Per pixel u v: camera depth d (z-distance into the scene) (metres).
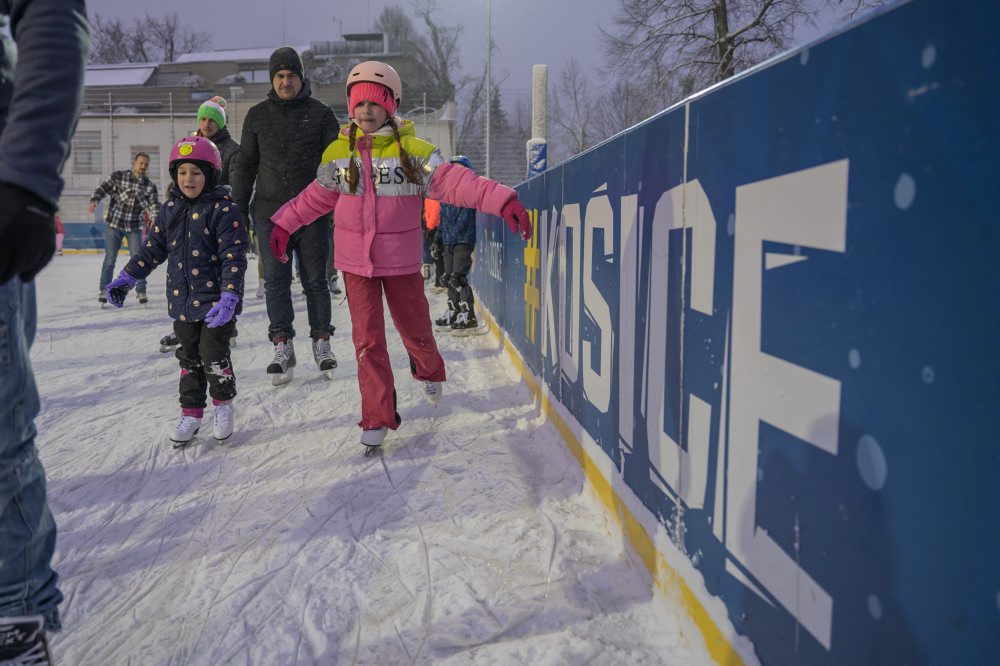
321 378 5.09
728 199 1.59
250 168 4.79
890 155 1.02
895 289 1.02
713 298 1.68
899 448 1.02
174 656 1.88
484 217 7.81
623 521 2.40
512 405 4.29
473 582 2.19
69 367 5.55
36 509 1.42
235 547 2.51
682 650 1.81
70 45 1.15
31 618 1.38
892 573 1.05
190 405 3.60
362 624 1.99
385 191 3.31
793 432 1.32
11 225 1.07
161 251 3.50
